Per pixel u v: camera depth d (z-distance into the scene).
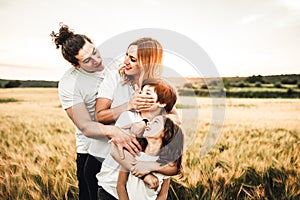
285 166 3.61
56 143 4.42
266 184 3.47
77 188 3.43
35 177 3.54
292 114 5.60
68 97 2.10
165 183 1.88
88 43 2.05
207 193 3.20
